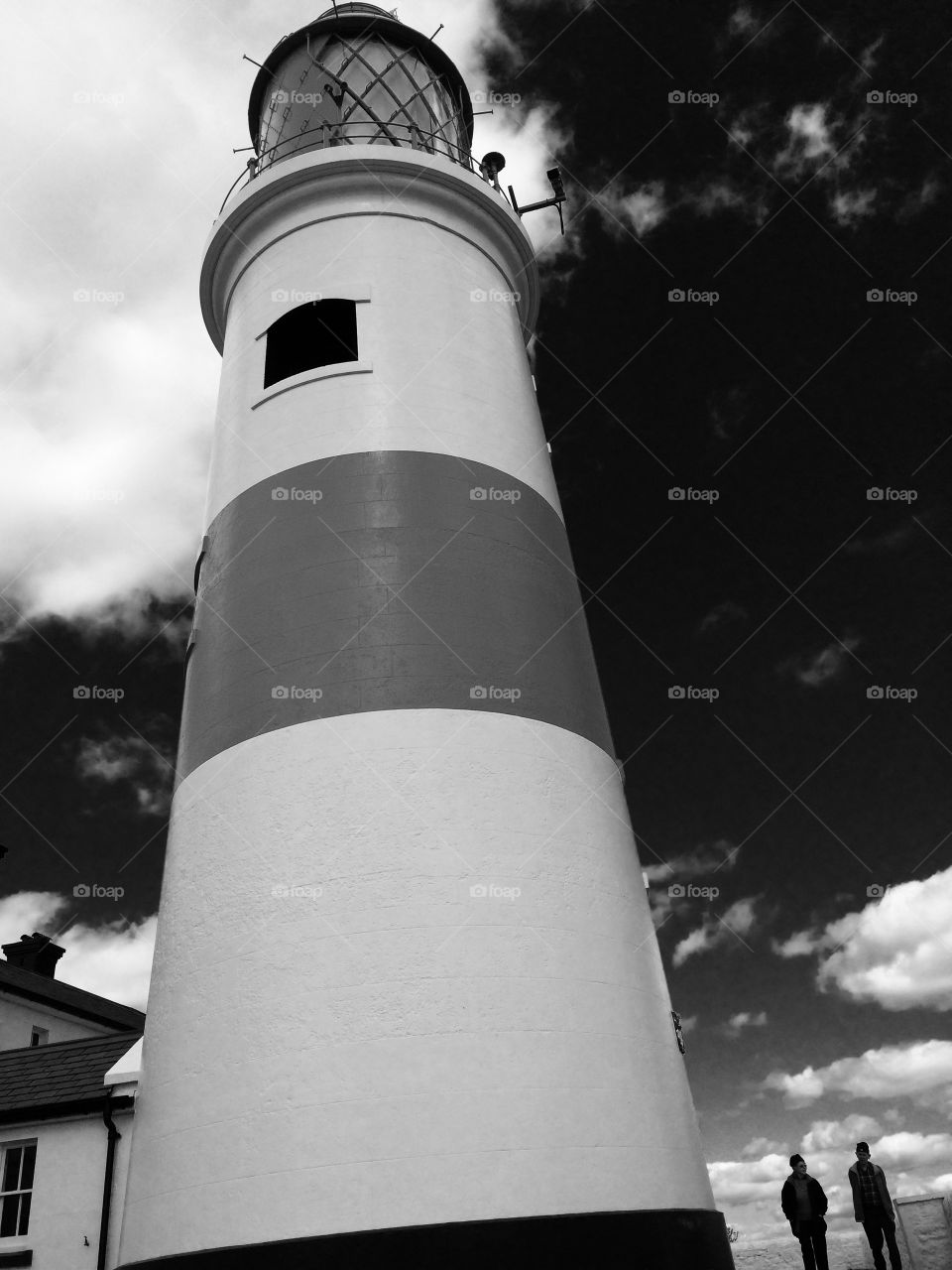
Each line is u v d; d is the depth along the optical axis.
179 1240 8.49
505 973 9.09
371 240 13.52
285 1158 8.33
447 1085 8.49
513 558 11.73
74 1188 13.70
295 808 9.86
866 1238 12.80
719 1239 9.59
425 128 16.14
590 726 11.38
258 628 11.12
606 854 10.52
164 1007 9.91
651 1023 9.90
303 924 9.29
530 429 13.45
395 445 11.92
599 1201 8.46
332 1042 8.70
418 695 10.28
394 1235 7.91
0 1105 14.79
